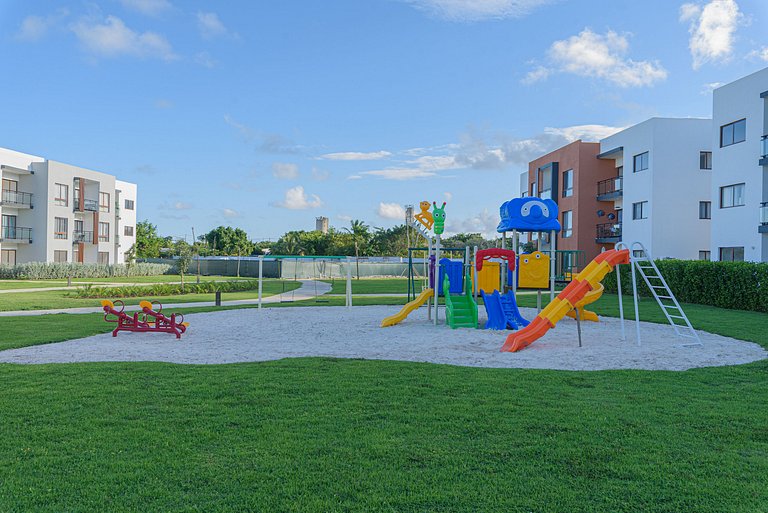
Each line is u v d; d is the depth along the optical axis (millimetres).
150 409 6410
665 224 32031
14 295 26938
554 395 7172
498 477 4520
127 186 66688
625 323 16281
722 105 26734
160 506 4020
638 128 33594
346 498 4156
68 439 5371
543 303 24438
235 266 60625
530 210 16156
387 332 14289
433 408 6484
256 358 10297
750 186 25109
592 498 4172
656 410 6453
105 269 50938
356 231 79688
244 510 3969
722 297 21094
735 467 4738
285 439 5387
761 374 8672
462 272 15984
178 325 14156
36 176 49094
